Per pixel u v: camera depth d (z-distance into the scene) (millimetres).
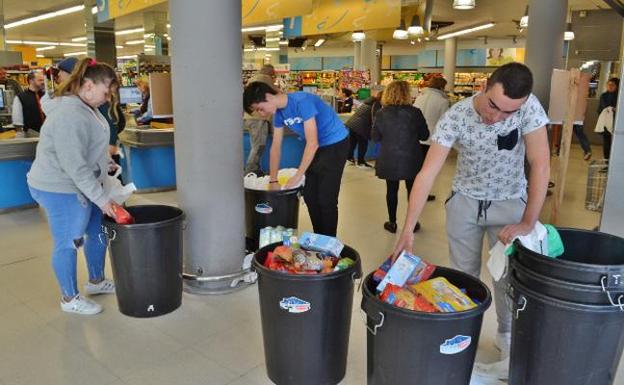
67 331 2605
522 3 10992
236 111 2906
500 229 2201
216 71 2777
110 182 2893
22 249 3861
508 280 1761
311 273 1922
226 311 2822
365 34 11219
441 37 18453
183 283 3096
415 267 1860
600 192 5199
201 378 2211
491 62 21891
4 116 6793
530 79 1661
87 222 2709
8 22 15023
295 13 4824
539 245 1775
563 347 1567
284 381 2072
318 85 14867
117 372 2254
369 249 3967
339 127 3307
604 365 1583
